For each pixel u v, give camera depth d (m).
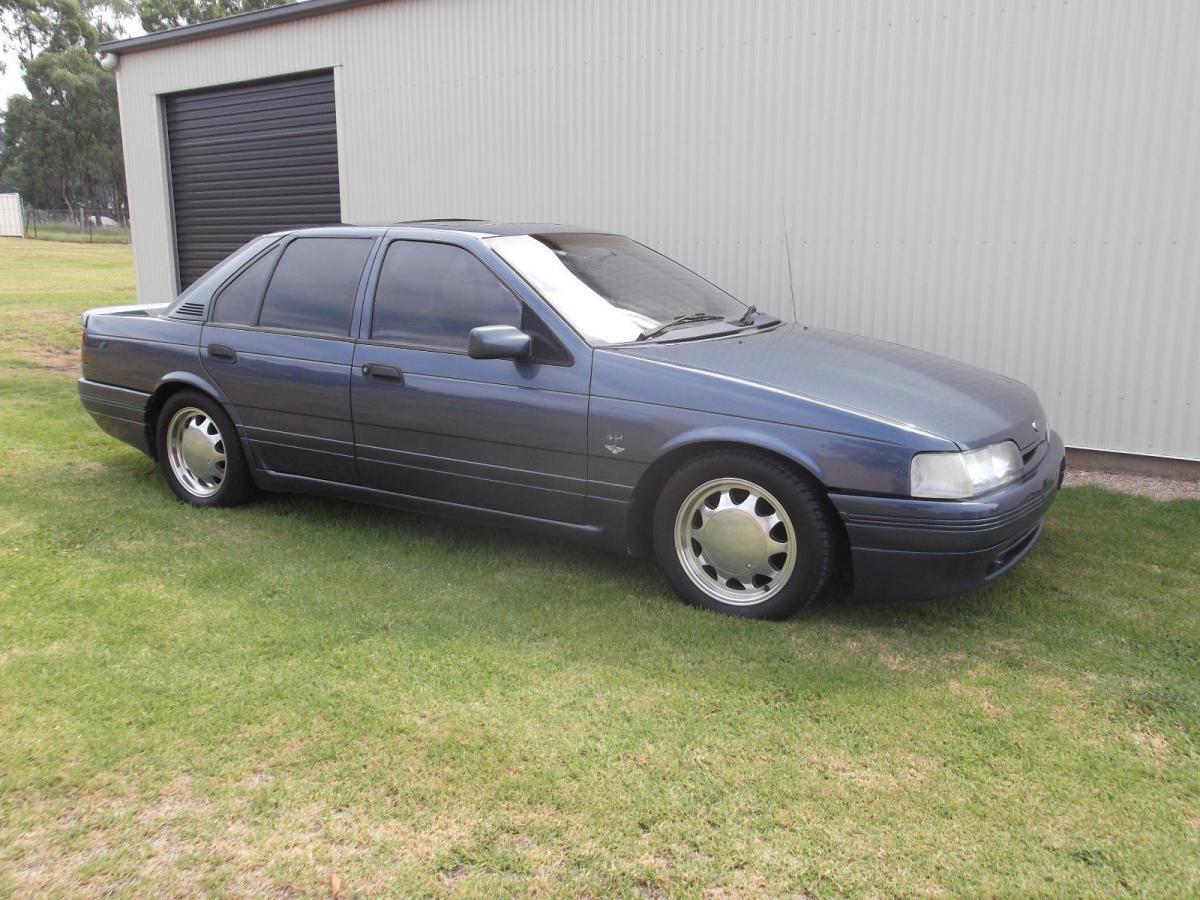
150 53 11.20
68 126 62.59
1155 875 2.27
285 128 10.24
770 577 3.70
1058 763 2.73
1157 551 4.55
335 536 4.71
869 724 2.94
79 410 7.73
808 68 6.71
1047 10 5.84
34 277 23.36
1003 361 6.37
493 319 4.15
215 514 5.05
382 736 2.85
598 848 2.36
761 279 7.20
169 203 11.61
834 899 2.19
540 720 2.94
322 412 4.58
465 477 4.23
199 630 3.56
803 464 3.46
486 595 3.96
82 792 2.58
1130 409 6.01
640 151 7.61
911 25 6.29
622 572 4.26
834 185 6.76
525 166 8.31
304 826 2.45
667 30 7.29
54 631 3.53
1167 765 2.72
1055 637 3.58
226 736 2.84
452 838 2.40
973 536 3.35
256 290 4.94
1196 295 5.70
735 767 2.70
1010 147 6.10
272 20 9.77
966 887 2.23
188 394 5.09
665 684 3.18
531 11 7.99
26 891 2.22
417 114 8.95
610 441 3.81
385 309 4.46
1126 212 5.82
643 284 4.55
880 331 6.78
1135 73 5.66
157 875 2.28
